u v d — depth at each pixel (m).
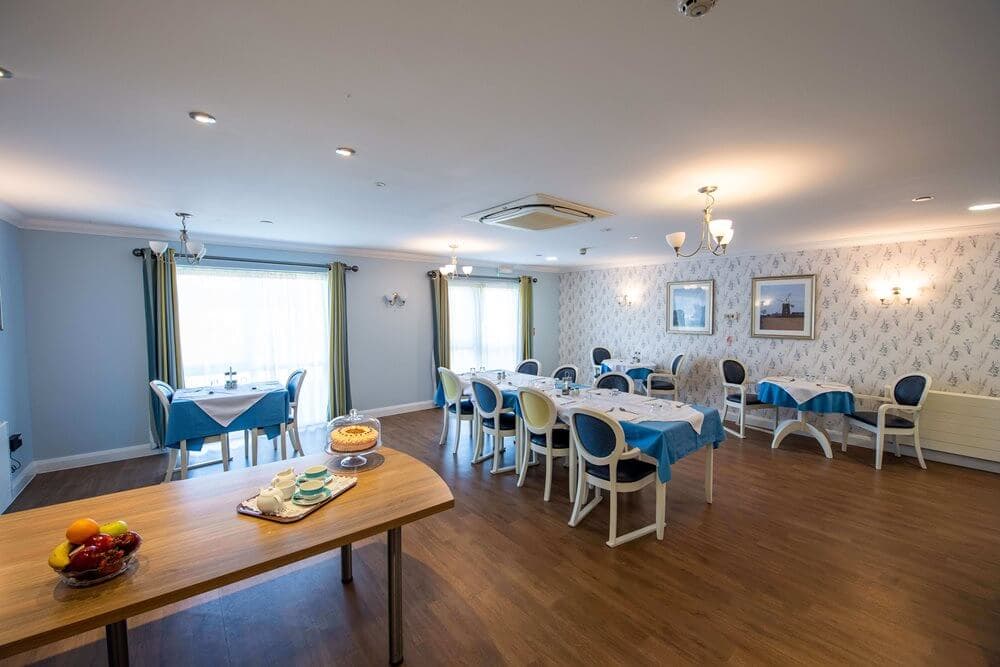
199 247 3.68
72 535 1.25
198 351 4.66
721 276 5.94
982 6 1.13
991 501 3.36
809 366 5.12
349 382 5.68
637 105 1.72
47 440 3.93
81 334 4.06
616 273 7.37
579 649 1.89
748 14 1.17
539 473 4.00
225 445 3.77
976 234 4.04
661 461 2.67
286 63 1.42
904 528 2.95
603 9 1.16
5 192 2.92
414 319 6.29
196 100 1.67
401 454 2.30
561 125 1.90
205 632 2.00
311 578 2.41
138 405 4.36
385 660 1.84
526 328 7.64
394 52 1.36
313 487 1.74
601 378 4.49
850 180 2.62
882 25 1.22
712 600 2.21
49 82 1.53
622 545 2.74
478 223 3.94
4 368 3.37
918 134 1.97
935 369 4.30
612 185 2.75
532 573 2.45
